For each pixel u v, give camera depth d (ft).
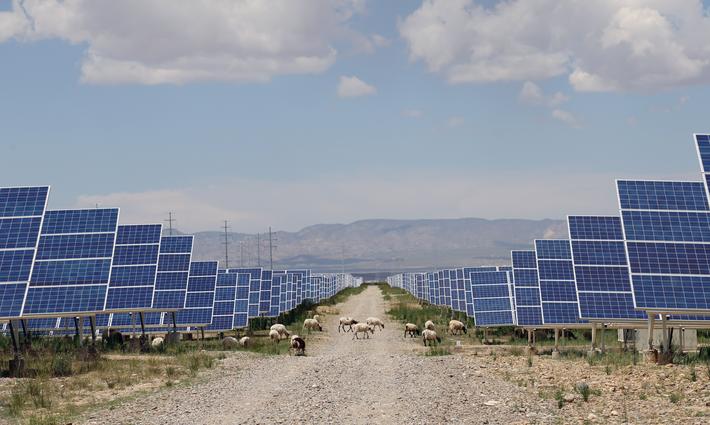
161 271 164.04
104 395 86.38
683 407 69.62
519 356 125.80
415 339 182.50
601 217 126.62
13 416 74.59
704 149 108.47
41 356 117.39
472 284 172.14
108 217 131.44
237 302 195.21
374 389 88.43
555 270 138.21
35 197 121.90
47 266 124.36
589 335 168.25
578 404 73.87
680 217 105.81
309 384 93.35
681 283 99.55
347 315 294.66
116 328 163.73
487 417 69.05
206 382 97.04
